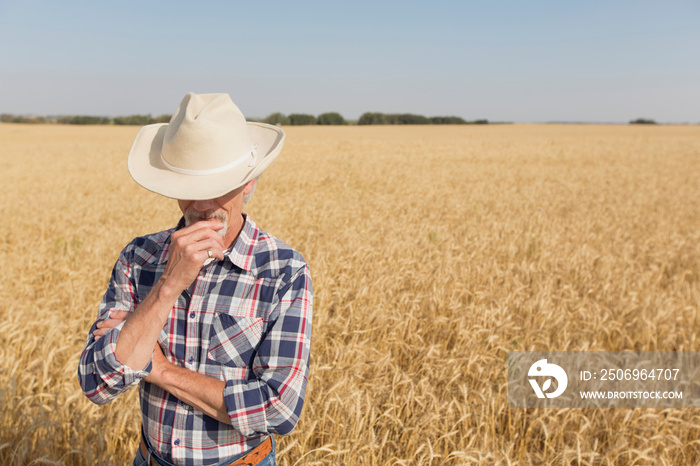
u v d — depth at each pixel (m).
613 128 84.31
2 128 68.62
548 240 9.09
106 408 3.30
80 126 79.69
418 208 12.84
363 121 102.69
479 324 4.86
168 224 10.57
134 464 1.79
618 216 12.46
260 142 1.73
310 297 1.58
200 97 1.63
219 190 1.44
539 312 5.20
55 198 13.88
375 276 6.27
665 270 8.08
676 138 51.72
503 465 3.02
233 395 1.40
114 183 18.02
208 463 1.54
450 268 6.66
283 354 1.48
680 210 13.50
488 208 13.45
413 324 4.79
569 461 3.04
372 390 3.70
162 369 1.46
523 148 36.81
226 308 1.53
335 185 17.53
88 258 7.46
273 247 1.60
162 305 1.38
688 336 5.20
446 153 32.22
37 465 2.79
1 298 5.48
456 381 3.87
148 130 1.72
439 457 3.15
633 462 3.04
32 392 3.52
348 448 2.93
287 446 2.85
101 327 1.54
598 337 5.04
